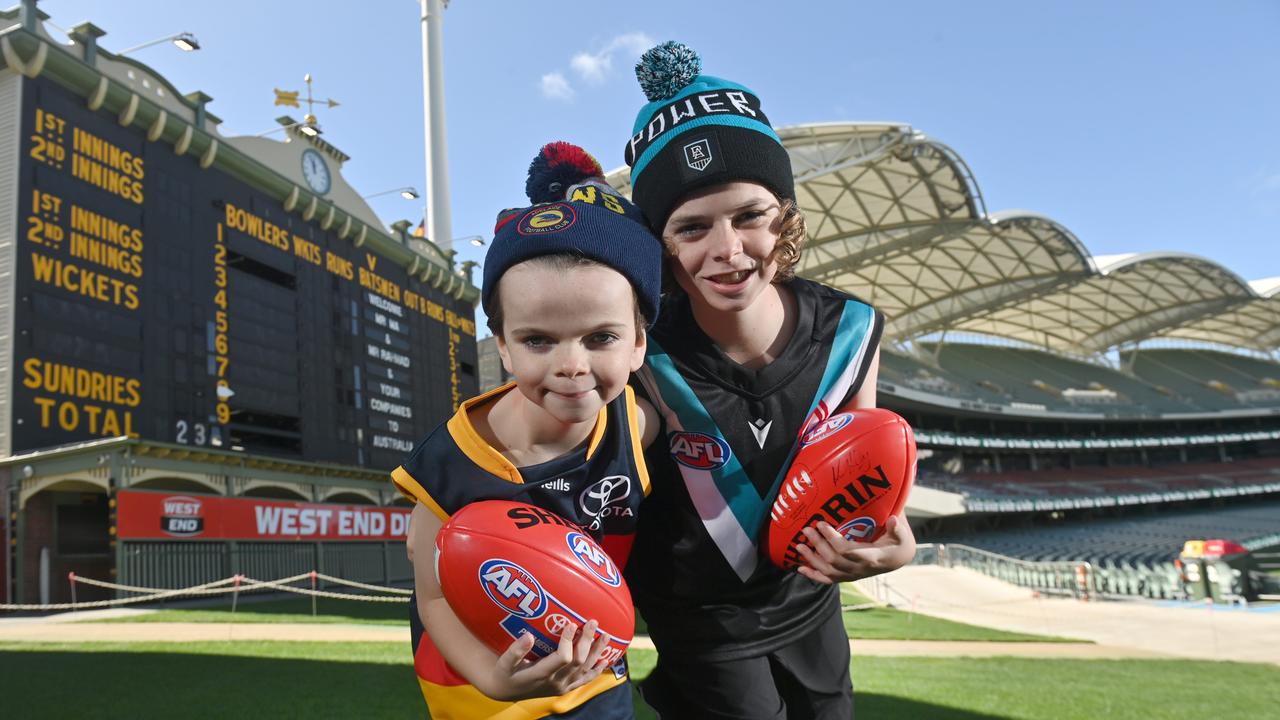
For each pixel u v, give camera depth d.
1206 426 63.22
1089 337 68.44
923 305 54.84
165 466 19.58
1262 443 64.38
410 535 1.79
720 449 1.91
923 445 48.59
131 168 20.19
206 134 22.31
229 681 7.22
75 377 18.03
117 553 17.75
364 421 27.36
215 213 22.58
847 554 1.82
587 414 1.40
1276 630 13.62
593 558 1.59
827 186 37.97
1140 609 18.22
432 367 31.84
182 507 19.62
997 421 55.56
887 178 37.78
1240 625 14.52
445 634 1.66
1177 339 74.81
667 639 2.11
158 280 20.30
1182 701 6.73
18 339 17.02
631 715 1.93
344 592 25.20
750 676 2.04
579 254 1.35
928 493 41.25
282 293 24.44
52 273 17.80
